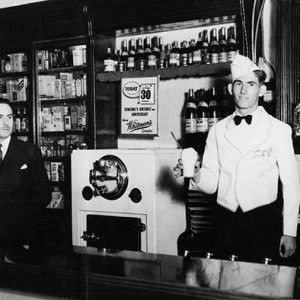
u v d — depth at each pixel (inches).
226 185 98.2
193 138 138.2
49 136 173.0
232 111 137.3
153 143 159.0
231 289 43.3
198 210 128.0
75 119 163.6
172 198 131.2
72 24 153.9
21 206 116.4
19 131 174.9
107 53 157.5
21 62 173.6
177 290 45.2
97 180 130.2
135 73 147.6
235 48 137.3
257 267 52.9
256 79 96.2
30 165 119.5
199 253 94.4
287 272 50.3
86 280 50.5
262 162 94.7
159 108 158.2
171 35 155.3
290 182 93.0
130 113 153.7
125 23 145.0
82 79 160.2
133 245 125.6
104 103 157.1
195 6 133.6
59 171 167.0
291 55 118.7
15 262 56.7
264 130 95.6
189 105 142.3
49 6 154.0
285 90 118.7
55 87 165.8
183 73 139.2
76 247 68.1
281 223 97.6
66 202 163.3
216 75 148.3
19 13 160.6
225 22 143.7
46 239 163.3
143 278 47.9
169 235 129.6
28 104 168.4
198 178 96.4
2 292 59.4
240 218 95.8
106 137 158.1
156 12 139.8
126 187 127.0
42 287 53.9
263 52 136.4
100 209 131.4
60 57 165.8
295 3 118.3
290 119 118.6
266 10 137.4
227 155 98.2
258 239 94.7
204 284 45.3
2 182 114.4
